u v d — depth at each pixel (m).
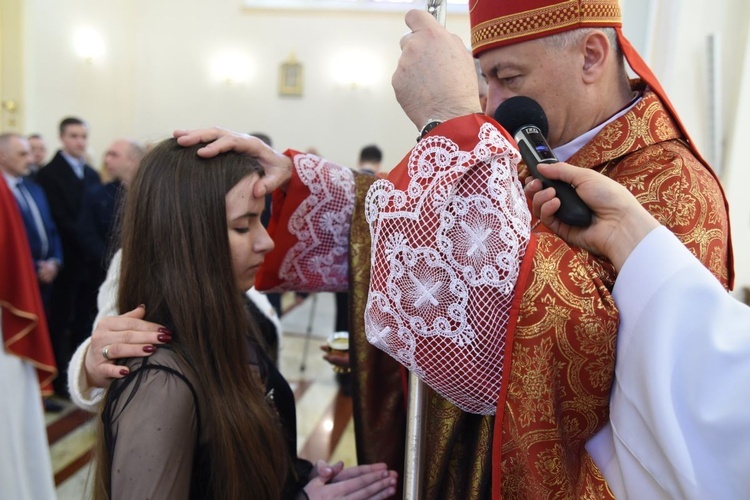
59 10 7.21
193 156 0.92
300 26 8.52
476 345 0.73
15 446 1.93
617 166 0.98
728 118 2.33
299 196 1.09
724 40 2.30
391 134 8.54
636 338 0.68
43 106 7.03
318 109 8.62
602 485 0.83
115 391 0.83
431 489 0.91
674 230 0.87
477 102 0.78
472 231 0.71
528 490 0.73
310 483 1.03
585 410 0.74
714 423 0.62
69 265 3.86
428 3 0.83
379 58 8.44
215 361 0.88
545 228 0.89
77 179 4.00
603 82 1.02
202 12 8.66
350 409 3.61
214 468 0.85
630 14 2.43
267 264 1.13
